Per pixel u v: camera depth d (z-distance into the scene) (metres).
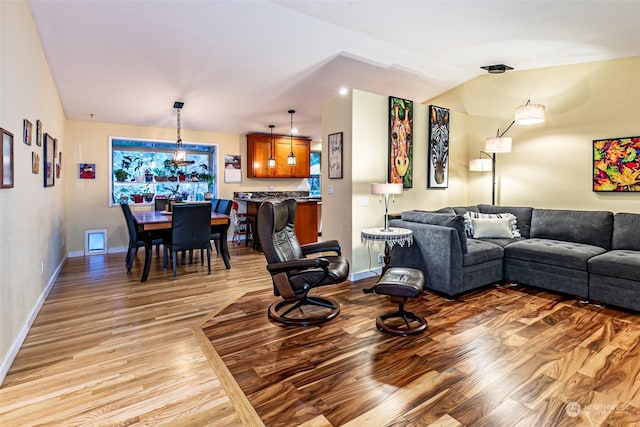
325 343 2.50
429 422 1.65
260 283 4.04
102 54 3.62
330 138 4.40
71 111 5.10
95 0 2.88
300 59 4.17
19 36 2.51
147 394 1.89
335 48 4.00
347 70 4.58
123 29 3.26
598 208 4.21
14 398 1.85
